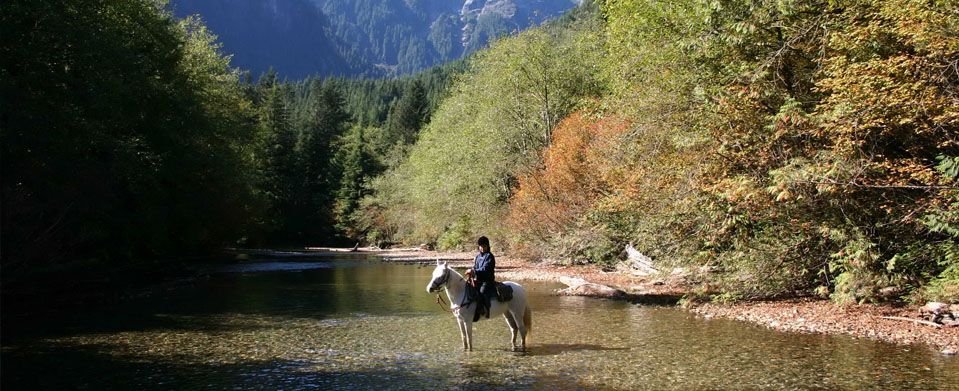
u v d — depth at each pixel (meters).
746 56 17.95
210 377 10.20
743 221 16.33
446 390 9.38
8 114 18.06
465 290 12.31
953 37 11.84
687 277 21.20
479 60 43.88
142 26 29.22
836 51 15.05
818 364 10.79
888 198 14.38
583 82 40.62
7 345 12.90
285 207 84.94
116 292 21.83
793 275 17.19
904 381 9.59
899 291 16.17
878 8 14.05
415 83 109.62
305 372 10.56
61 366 10.95
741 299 18.52
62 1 20.70
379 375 10.32
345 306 19.59
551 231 33.03
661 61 21.14
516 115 41.16
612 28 27.09
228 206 39.31
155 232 31.03
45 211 19.59
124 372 10.53
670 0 22.02
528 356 11.77
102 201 22.12
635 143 21.78
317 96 128.00
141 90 25.75
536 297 21.45
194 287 25.78
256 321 16.41
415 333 14.52
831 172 13.22
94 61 21.58
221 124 37.88
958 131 13.05
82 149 21.73
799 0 15.80
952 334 12.85
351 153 87.81
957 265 13.73
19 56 19.67
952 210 12.53
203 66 42.50
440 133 52.22
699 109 17.97
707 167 16.72
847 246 14.61
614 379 9.98
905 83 12.67
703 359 11.31
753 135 16.25
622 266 29.28
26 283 18.25
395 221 70.12
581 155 31.12
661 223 19.52
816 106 14.34
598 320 16.08
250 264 41.97
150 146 28.61
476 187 42.25
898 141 14.70
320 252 64.06
